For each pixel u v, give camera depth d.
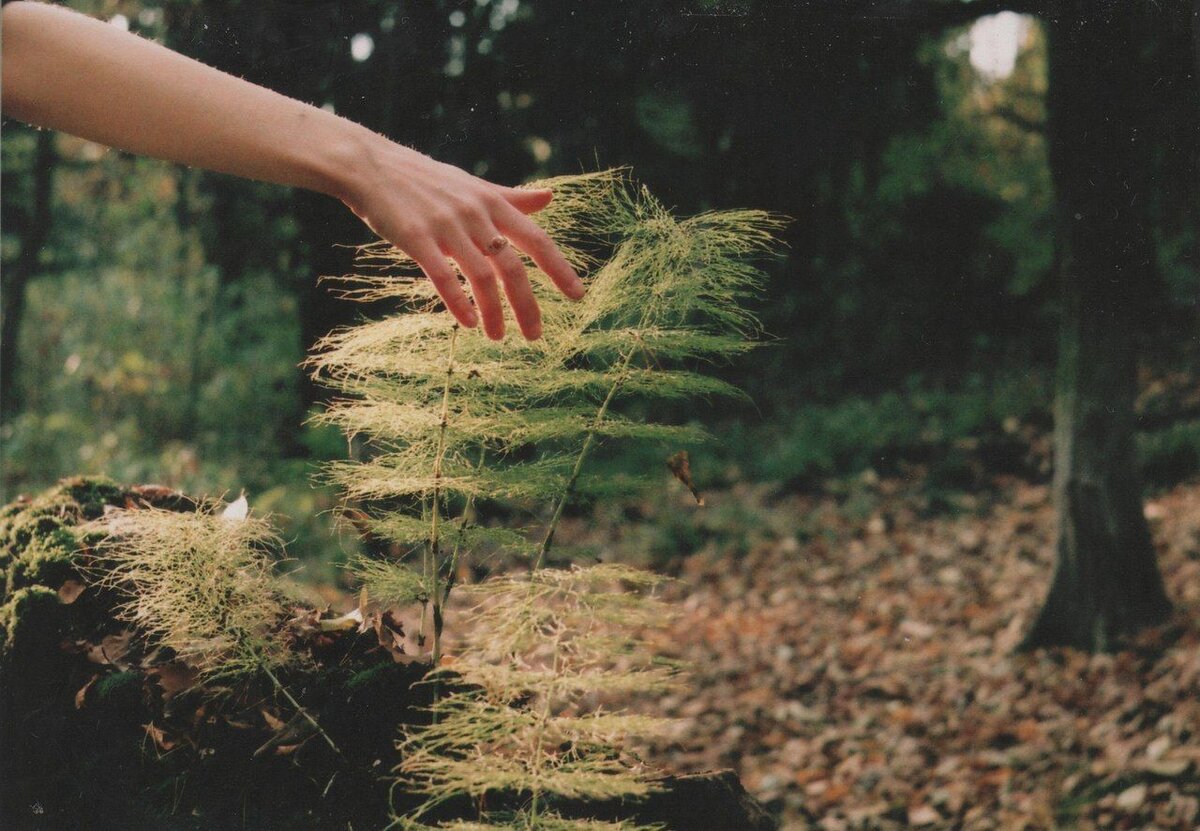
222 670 1.44
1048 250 10.38
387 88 3.60
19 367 8.60
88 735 1.48
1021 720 4.45
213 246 7.98
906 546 7.05
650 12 3.52
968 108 10.30
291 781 1.42
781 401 9.90
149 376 8.52
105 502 1.88
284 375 7.84
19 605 1.55
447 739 1.19
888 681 5.10
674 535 7.45
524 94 3.81
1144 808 3.41
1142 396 8.09
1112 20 3.76
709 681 5.34
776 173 4.02
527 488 1.37
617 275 1.33
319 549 4.49
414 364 1.33
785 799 4.09
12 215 7.70
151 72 0.76
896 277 10.29
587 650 1.26
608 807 1.45
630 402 9.13
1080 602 4.99
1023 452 8.29
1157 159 4.15
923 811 3.86
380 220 0.83
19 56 0.73
